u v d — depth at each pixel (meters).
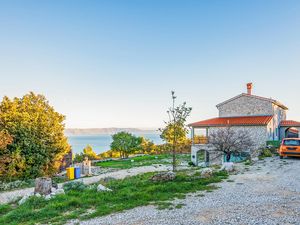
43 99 28.95
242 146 26.33
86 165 29.58
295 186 12.09
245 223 7.37
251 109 36.00
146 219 8.28
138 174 23.52
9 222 9.19
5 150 23.44
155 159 44.81
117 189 13.69
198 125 34.97
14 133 24.50
